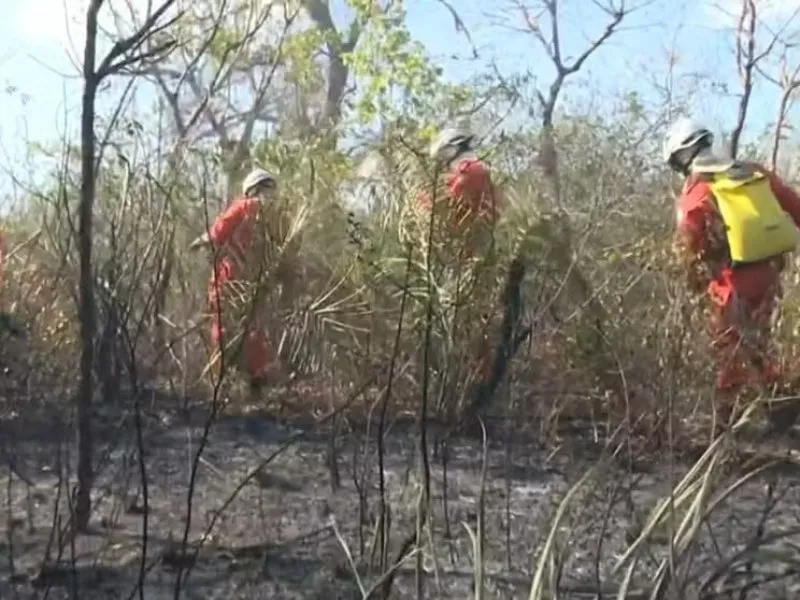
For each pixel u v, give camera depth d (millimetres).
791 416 6055
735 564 4289
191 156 8586
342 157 10102
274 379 7719
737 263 6879
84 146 4996
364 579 4566
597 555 4258
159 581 4605
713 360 5758
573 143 10133
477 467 6328
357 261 6727
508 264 6883
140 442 4512
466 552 4887
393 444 6641
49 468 5812
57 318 6207
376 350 7066
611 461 5414
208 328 7934
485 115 10227
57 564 4645
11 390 5809
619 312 6254
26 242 7215
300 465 6430
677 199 7336
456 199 6340
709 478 3727
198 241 7750
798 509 5312
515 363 7094
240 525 5305
